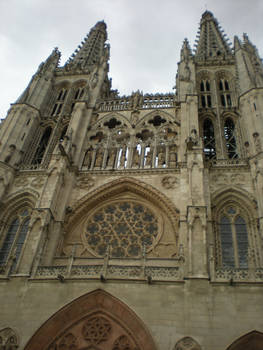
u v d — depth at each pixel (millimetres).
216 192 39281
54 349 28328
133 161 46094
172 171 42344
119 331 28797
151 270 30469
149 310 27672
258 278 28531
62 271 31312
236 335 25547
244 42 61250
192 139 42781
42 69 64750
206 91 59156
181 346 25484
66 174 42844
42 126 56000
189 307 27391
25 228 39938
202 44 80812
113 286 29453
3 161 44688
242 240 36000
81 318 29719
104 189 42094
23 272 31406
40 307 28922
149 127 50219
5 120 51562
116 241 38344
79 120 50906
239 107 50375
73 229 40000
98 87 59656
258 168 38219
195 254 30766
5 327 27938
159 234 37938
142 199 41844
